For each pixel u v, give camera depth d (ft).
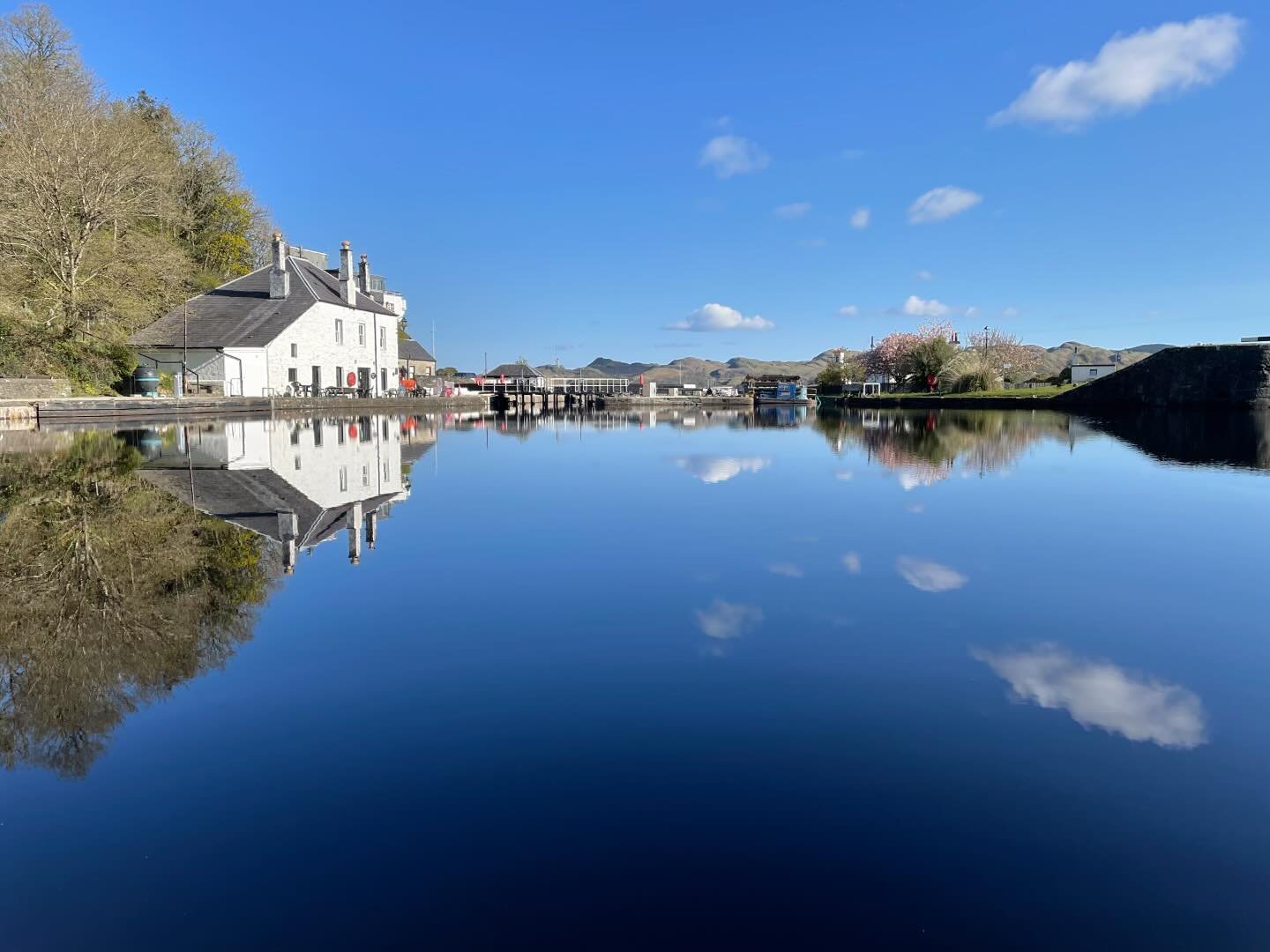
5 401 77.41
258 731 10.20
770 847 7.62
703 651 13.29
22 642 13.62
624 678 12.07
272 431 77.15
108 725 10.38
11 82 111.75
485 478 40.06
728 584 17.89
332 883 7.10
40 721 10.55
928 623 14.93
